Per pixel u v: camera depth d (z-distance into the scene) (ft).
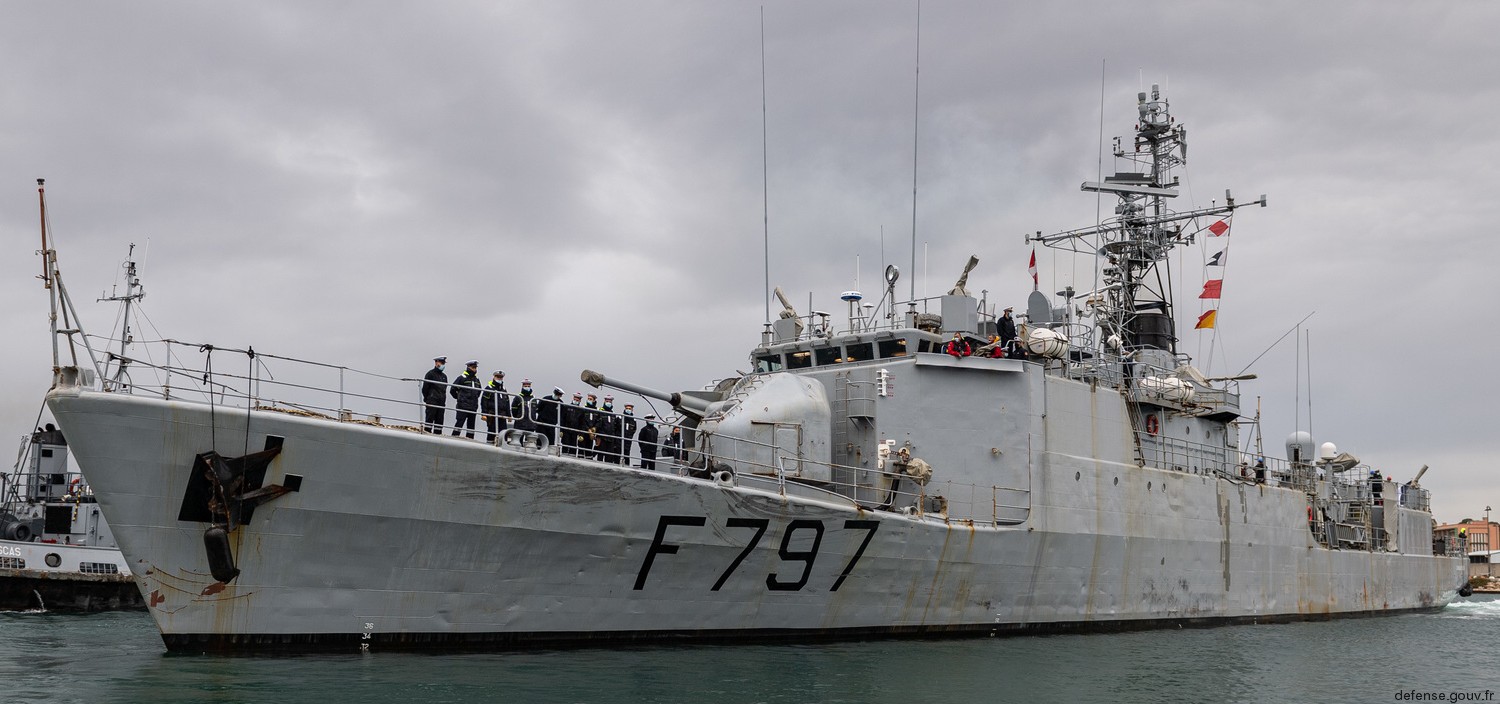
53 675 63.57
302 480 61.57
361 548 63.72
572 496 67.51
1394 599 142.41
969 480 86.69
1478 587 252.42
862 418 85.35
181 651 62.13
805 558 76.23
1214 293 116.67
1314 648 94.99
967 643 83.87
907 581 81.66
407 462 63.16
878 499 82.94
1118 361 105.40
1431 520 160.66
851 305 92.32
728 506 72.13
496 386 73.15
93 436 58.29
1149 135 120.26
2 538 129.18
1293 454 136.67
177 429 59.47
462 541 65.82
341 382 64.54
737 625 76.54
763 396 80.53
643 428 81.76
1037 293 107.34
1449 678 80.18
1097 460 95.71
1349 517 139.74
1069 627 93.15
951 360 86.53
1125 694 68.08
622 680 62.85
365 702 55.21
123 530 59.98
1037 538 88.74
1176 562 103.60
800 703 59.77
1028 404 89.71
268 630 62.90
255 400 61.87
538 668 64.59
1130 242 118.21
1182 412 109.40
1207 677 76.02
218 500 60.23
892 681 67.31
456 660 65.16
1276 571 118.32
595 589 70.59
